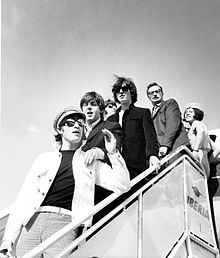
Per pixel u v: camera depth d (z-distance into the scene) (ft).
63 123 12.03
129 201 10.16
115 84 16.30
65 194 10.21
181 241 11.82
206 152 15.23
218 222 14.58
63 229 8.50
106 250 9.32
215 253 13.80
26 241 9.75
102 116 15.34
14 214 9.98
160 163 12.12
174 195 12.30
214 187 14.90
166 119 15.78
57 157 10.75
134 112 15.23
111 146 10.43
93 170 10.59
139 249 10.09
